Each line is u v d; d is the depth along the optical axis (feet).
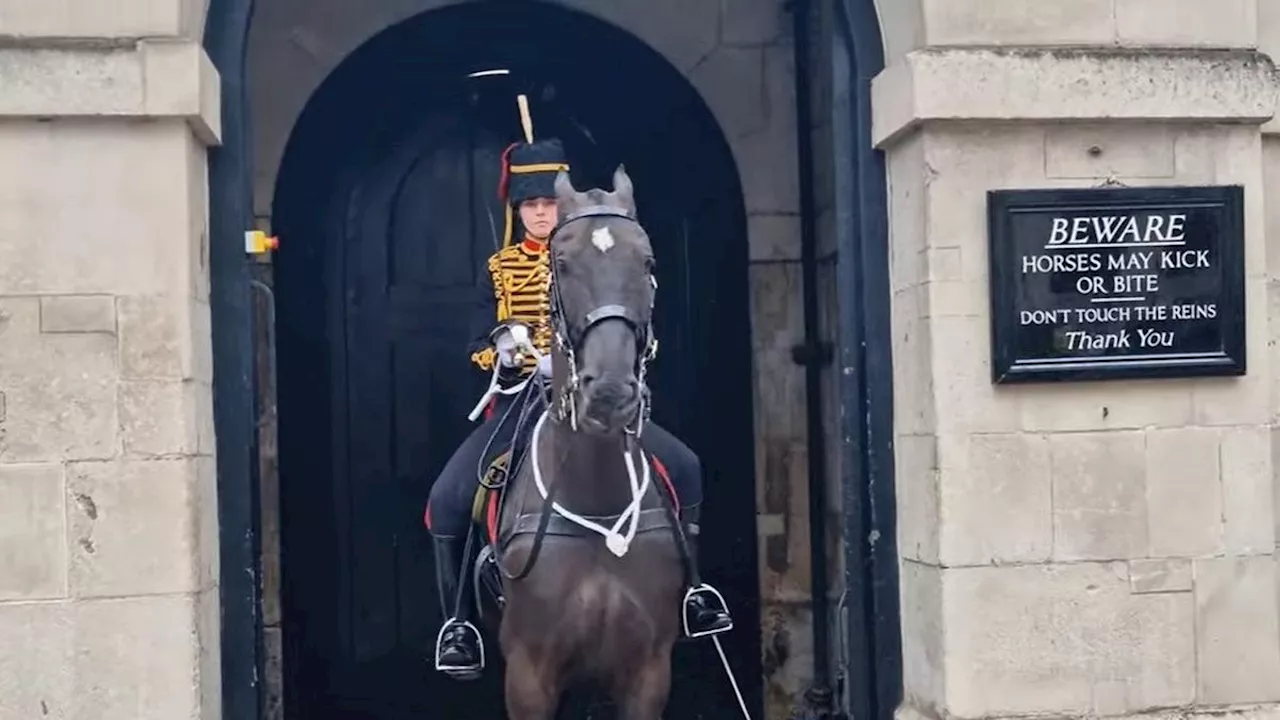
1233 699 15.78
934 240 15.47
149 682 14.34
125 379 14.38
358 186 22.36
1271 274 16.89
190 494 14.43
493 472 14.87
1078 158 15.70
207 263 15.46
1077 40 15.66
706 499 22.16
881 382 16.67
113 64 14.21
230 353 15.69
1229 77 15.65
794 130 21.95
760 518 21.89
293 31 21.58
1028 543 15.52
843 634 18.39
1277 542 16.75
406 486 22.41
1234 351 15.71
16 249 14.30
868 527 16.72
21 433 14.28
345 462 22.26
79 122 14.37
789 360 21.89
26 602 14.25
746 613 21.97
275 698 21.15
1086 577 15.58
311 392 21.94
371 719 22.15
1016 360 15.43
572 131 22.58
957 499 15.44
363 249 22.38
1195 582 15.74
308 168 21.88
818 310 21.48
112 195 14.40
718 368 22.17
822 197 21.15
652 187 22.49
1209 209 15.71
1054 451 15.58
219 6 15.72
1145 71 15.53
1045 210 15.51
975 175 15.53
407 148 22.49
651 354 12.85
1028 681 15.51
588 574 13.60
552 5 22.02
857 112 16.75
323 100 21.77
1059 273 15.52
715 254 22.21
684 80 22.09
